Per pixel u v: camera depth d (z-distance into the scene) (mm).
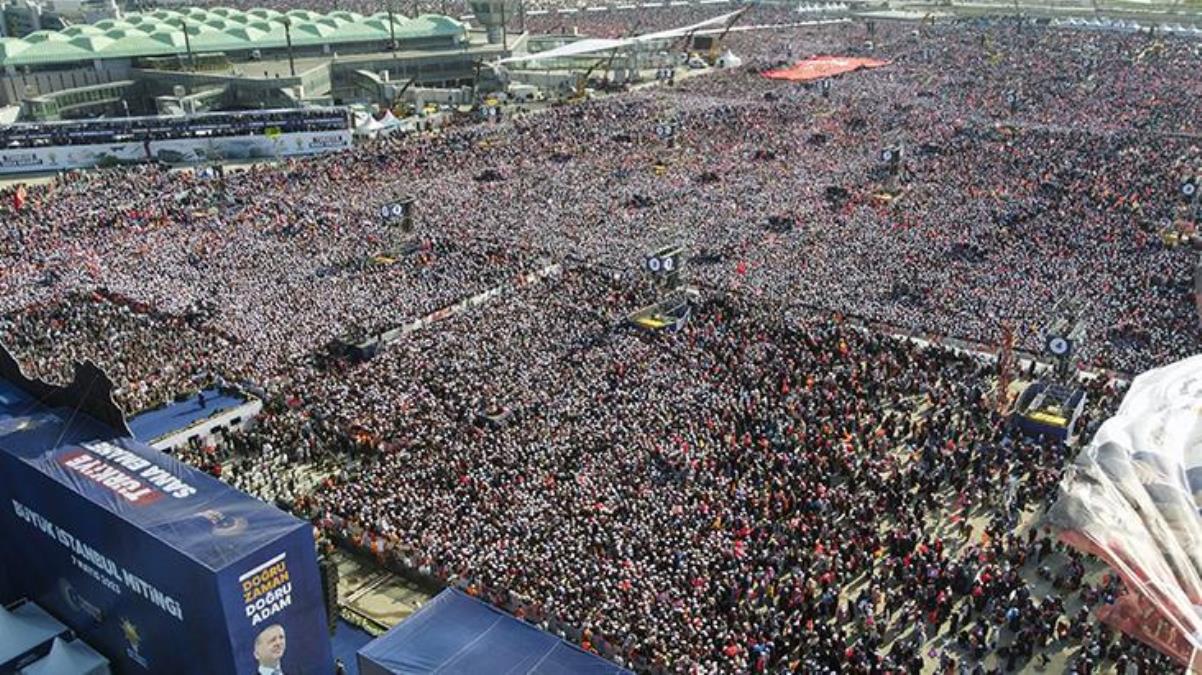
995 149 106750
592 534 40094
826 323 62844
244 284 72125
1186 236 76438
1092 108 127188
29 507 32562
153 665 30328
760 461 46406
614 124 125625
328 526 43250
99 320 64562
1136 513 30828
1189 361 41062
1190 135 110375
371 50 170500
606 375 55875
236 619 27203
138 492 30453
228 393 55688
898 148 95250
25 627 32438
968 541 41812
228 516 29094
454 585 38375
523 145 116125
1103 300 65688
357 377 56531
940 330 62719
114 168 109875
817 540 41062
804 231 83375
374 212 90250
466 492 43688
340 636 37031
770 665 34156
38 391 36656
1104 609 31844
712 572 38219
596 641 34125
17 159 112688
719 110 132750
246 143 119188
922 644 35812
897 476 45344
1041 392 51656
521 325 63719
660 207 91500
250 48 158500
